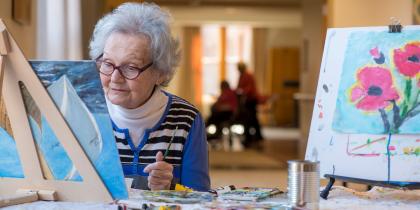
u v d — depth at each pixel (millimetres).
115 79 1646
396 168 1486
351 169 1525
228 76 17750
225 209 1292
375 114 1528
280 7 14617
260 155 8711
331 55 1622
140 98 1672
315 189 1309
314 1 8609
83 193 1363
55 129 1341
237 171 6598
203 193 1494
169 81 1760
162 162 1604
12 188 1404
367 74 1562
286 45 17469
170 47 1693
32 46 3805
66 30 4508
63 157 1359
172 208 1281
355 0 5230
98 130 1332
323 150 1572
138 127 1731
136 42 1634
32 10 3797
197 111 1809
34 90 1330
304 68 8953
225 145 10688
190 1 13820
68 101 1332
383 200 1506
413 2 4715
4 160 1398
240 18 16266
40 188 1389
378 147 1512
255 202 1406
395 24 1588
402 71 1538
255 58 17469
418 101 1513
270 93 16922
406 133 1497
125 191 1350
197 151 1759
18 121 1365
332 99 1587
